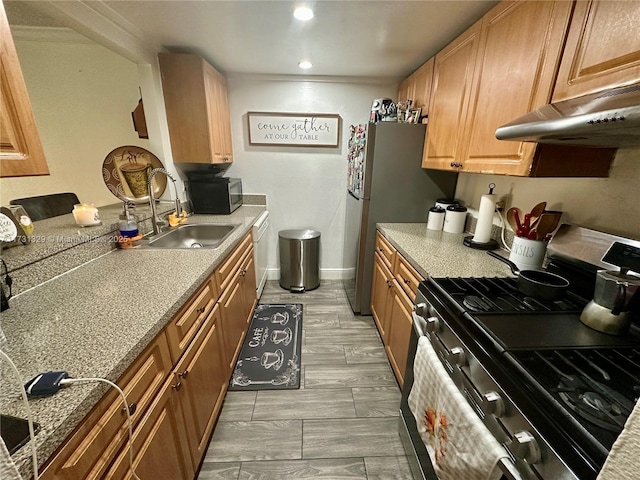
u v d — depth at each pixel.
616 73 0.74
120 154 1.83
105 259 1.37
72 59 2.04
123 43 1.63
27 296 0.99
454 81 1.59
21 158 0.68
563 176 1.04
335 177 2.93
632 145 0.93
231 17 1.51
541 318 0.85
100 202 2.29
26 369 0.63
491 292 1.04
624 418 0.52
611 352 0.69
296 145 2.80
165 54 1.95
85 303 0.94
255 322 2.38
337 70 2.41
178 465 1.00
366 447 1.35
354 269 2.50
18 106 0.66
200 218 2.34
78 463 0.56
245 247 2.06
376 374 1.82
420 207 2.22
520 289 1.03
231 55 2.07
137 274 1.18
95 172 2.24
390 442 1.38
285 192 2.97
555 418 0.54
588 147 1.02
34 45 1.95
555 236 1.17
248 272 2.16
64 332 0.77
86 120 2.15
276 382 1.75
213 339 1.35
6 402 0.54
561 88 0.92
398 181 2.15
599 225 1.09
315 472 1.24
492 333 0.77
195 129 2.12
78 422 0.55
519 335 0.76
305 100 2.68
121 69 2.14
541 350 0.70
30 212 1.66
